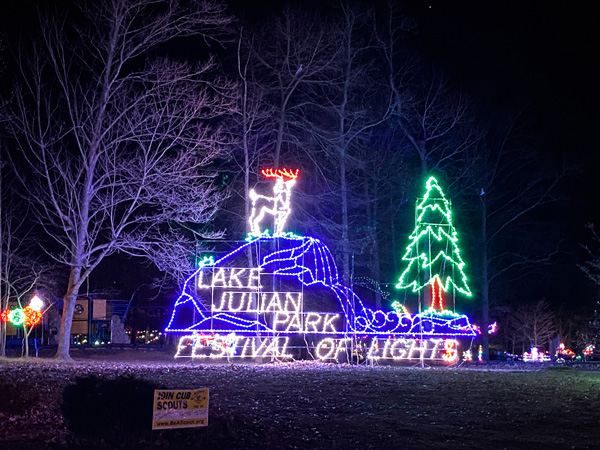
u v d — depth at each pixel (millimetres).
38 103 26688
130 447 9609
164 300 47875
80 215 27219
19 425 10938
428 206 29906
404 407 13773
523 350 50281
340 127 33938
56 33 26719
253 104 31906
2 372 17984
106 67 27000
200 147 28641
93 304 44281
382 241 43500
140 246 27734
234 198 33469
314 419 12305
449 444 10766
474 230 45219
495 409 13688
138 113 27156
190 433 10297
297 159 34469
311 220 33344
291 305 31641
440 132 41312
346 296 28625
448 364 29891
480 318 47625
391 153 39812
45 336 46250
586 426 12172
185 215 28094
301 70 32375
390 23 37531
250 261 28922
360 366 24906
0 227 31969
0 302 32188
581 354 48938
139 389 10180
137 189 28469
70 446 9656
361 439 10938
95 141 27094
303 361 27219
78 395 10109
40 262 38656
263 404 13633
